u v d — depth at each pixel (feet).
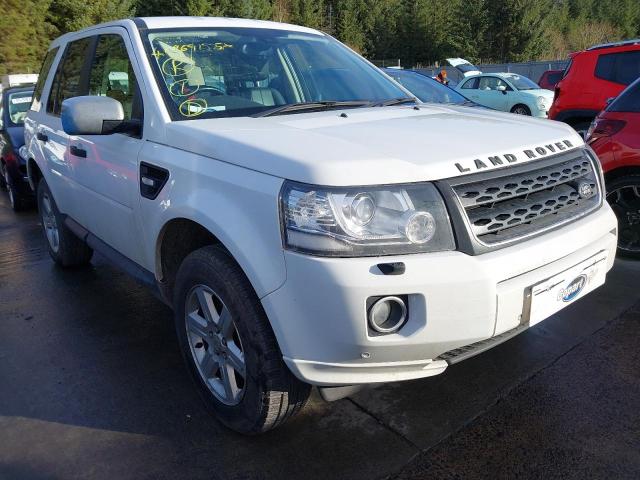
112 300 14.60
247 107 10.40
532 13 146.72
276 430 9.05
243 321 7.81
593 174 9.45
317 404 9.68
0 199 29.25
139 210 10.10
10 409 9.91
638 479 7.77
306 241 6.86
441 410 9.43
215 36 11.51
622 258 15.72
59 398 10.19
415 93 23.71
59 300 14.73
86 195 12.66
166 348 11.95
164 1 146.41
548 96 51.42
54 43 16.83
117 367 11.22
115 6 122.72
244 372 8.25
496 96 53.67
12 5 107.04
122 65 11.22
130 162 10.23
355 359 6.99
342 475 8.03
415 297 6.82
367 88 12.25
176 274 9.34
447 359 7.39
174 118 9.68
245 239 7.49
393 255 6.84
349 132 8.43
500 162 7.71
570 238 8.14
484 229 7.28
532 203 7.97
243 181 7.67
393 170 7.01
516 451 8.39
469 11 152.66
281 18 175.22
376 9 187.73
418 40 179.22
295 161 7.16
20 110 26.99
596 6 198.90
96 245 12.91
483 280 6.96
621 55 25.99
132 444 8.86
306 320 6.98
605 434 8.70
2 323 13.44
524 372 10.44
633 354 10.91
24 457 8.64
